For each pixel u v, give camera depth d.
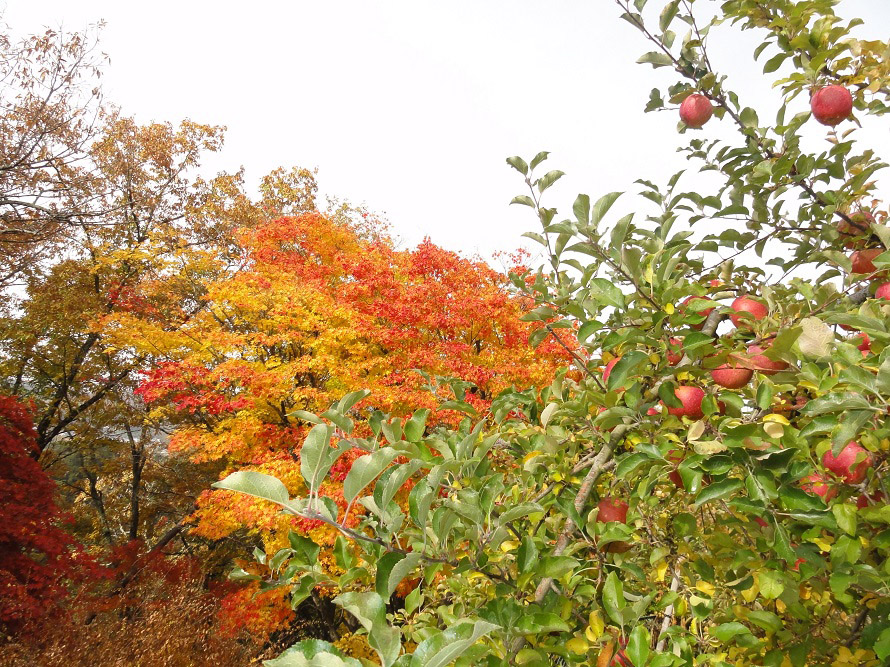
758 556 1.62
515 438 2.62
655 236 2.10
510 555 1.76
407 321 8.59
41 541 8.27
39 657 6.75
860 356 1.28
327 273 11.51
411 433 1.76
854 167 2.21
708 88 2.21
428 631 1.64
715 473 1.43
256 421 8.16
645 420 1.76
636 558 2.21
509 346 9.20
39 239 12.55
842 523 1.27
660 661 1.22
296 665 0.73
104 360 14.61
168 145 16.27
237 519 7.23
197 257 14.10
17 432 9.68
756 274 2.43
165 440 15.95
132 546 11.20
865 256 1.96
